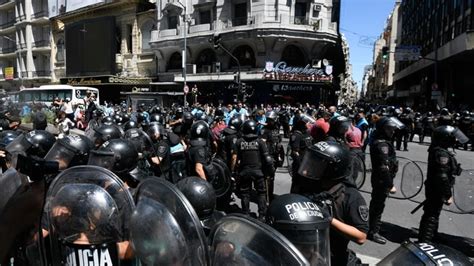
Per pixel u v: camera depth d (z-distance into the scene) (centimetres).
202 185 307
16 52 5709
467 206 586
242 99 2694
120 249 231
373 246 546
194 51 3597
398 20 7806
